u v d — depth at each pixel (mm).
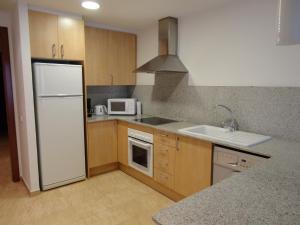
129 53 3797
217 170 2096
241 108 2479
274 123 2215
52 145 2834
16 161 3156
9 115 3068
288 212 852
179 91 3186
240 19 2430
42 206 2516
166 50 3146
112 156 3473
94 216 2340
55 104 2797
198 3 2518
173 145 2523
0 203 2570
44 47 2699
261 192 1016
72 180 3068
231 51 2543
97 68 3416
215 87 2721
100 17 3072
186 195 2436
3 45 2941
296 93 2043
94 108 3766
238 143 1938
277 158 1546
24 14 2502
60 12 2787
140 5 2594
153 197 2746
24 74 2555
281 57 2143
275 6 2145
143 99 3832
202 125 2795
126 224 2217
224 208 882
